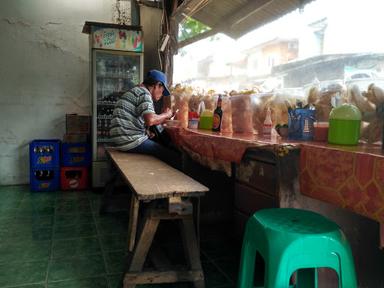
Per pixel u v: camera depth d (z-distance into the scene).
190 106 3.31
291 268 1.19
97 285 1.96
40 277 2.04
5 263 2.22
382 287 1.60
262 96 2.36
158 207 1.83
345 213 1.64
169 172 2.17
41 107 4.52
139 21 4.54
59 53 4.52
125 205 3.44
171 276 1.82
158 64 4.57
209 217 2.93
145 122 3.02
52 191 4.23
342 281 1.22
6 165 4.50
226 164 2.06
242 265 1.41
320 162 1.44
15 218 3.16
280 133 2.09
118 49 4.05
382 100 1.61
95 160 4.18
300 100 2.10
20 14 4.34
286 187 1.62
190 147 2.51
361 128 1.70
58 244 2.55
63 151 4.25
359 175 1.24
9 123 4.45
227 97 2.75
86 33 4.36
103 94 4.29
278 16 2.80
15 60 4.38
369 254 1.61
